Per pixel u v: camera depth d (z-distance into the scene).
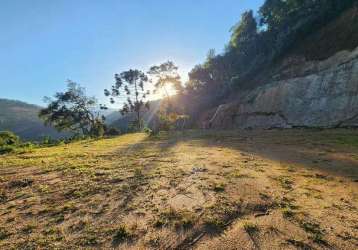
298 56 37.97
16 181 10.09
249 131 31.33
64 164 13.40
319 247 4.52
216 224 5.46
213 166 10.78
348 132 19.94
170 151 16.56
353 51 26.56
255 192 7.25
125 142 27.14
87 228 5.67
